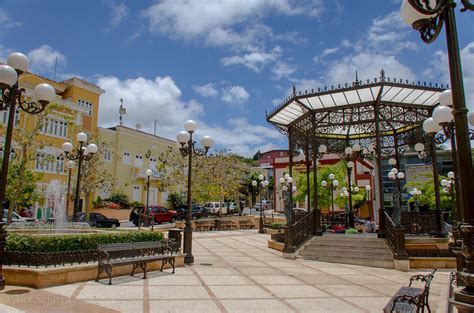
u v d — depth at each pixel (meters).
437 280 8.91
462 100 3.32
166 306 5.76
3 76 6.23
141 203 36.81
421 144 14.70
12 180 18.39
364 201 35.25
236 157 34.41
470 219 3.14
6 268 6.69
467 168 3.19
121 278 7.88
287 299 6.54
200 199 31.52
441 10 3.61
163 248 9.52
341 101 13.84
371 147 17.45
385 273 9.94
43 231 10.43
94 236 8.20
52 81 31.30
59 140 27.88
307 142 15.60
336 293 7.18
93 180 25.92
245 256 12.61
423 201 30.64
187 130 11.23
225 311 5.60
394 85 12.15
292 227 12.77
